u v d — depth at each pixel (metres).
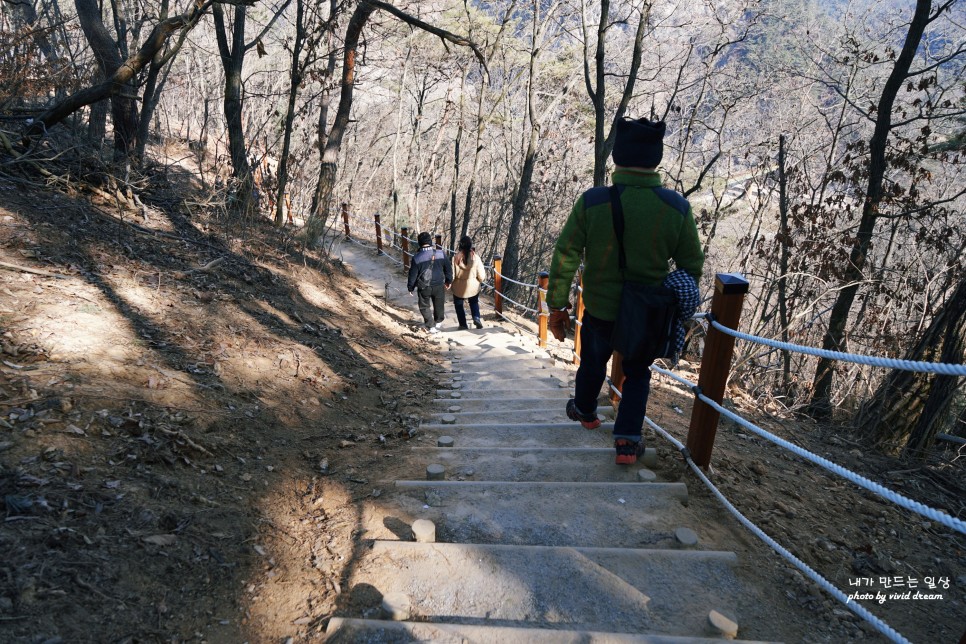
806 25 15.68
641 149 3.13
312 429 4.36
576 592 2.52
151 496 2.85
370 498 3.41
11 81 9.01
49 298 4.60
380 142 37.69
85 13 9.41
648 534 3.05
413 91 30.33
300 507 3.34
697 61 18.06
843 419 7.97
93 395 3.43
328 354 6.20
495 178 32.84
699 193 20.72
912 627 2.65
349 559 2.79
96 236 6.58
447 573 2.64
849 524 3.68
